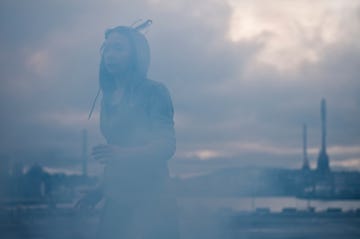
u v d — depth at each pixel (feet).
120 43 8.60
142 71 8.71
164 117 8.47
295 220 32.09
